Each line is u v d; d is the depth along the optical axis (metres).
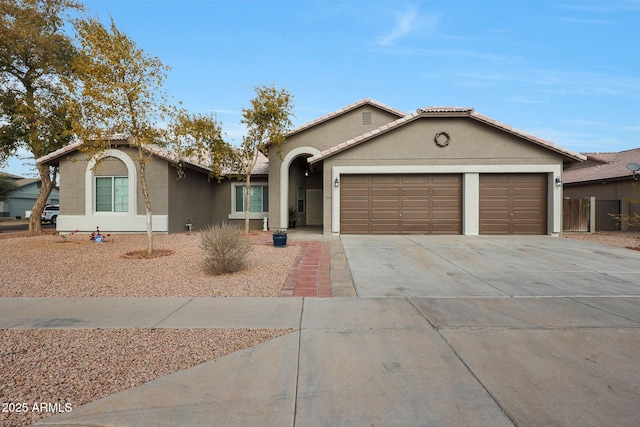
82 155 16.97
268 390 3.70
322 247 12.90
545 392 3.64
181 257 11.05
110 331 5.24
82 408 3.38
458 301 6.63
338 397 3.57
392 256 11.16
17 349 4.60
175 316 5.87
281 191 19.36
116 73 10.45
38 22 16.53
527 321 5.59
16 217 42.38
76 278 8.48
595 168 24.61
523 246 13.06
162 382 3.85
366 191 16.58
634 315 5.86
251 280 8.25
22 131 17.66
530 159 15.94
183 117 11.85
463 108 15.90
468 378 3.91
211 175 19.11
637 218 17.92
